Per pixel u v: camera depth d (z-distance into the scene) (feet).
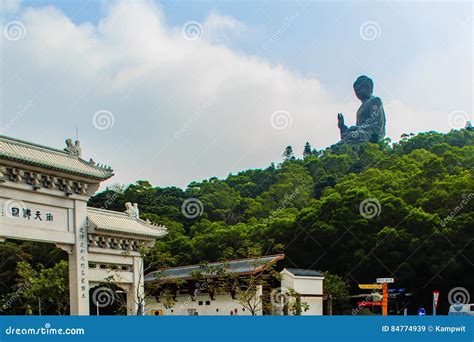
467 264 255.91
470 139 468.34
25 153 155.94
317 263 292.20
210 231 344.08
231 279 222.07
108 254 187.62
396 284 268.41
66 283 228.02
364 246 278.26
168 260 216.33
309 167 483.10
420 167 343.26
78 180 170.30
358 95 623.36
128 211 204.33
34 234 157.99
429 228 265.95
